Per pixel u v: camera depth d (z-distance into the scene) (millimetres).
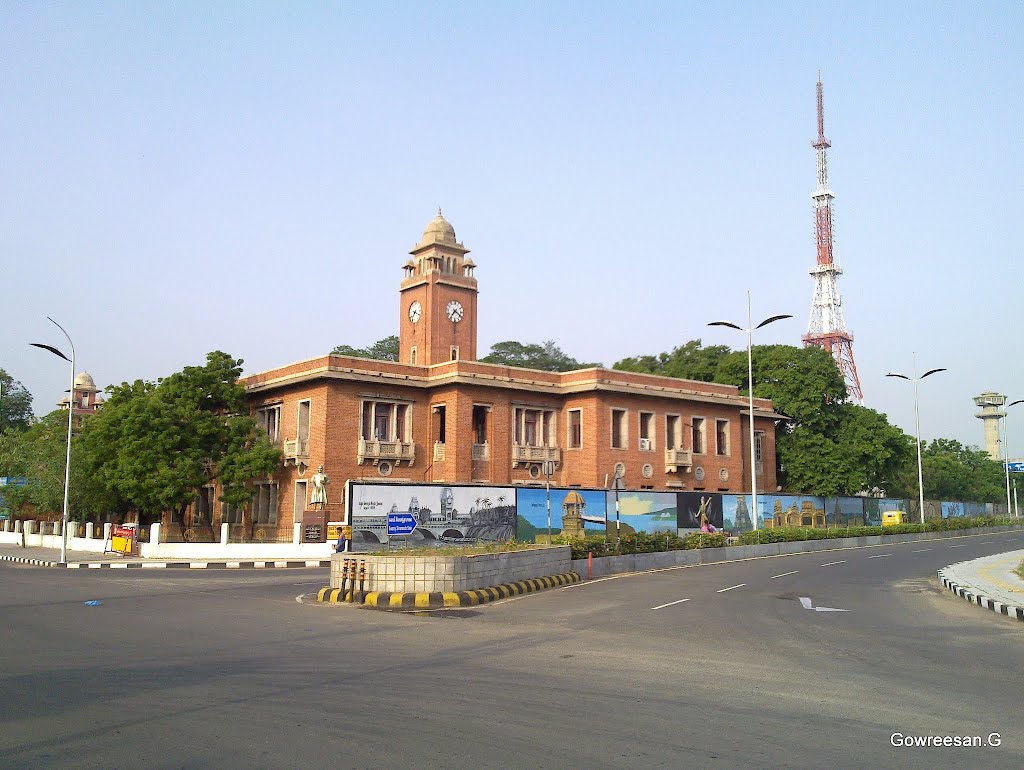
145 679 10281
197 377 45500
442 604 18797
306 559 35406
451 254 56062
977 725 8172
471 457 45938
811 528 44594
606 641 13555
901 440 64875
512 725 8062
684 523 45188
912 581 25281
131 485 41281
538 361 95250
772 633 14492
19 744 7469
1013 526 66062
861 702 9094
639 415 51281
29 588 23188
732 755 7121
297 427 45156
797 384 61031
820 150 93312
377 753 7168
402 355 55938
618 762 6918
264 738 7633
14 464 50812
